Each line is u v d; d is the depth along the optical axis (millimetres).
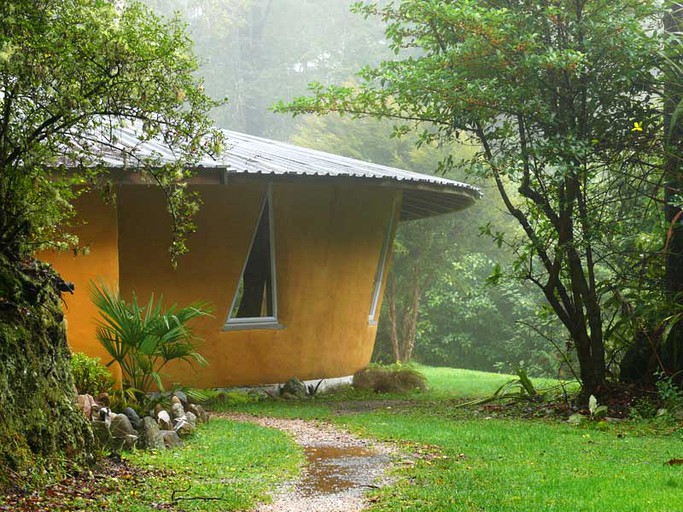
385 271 19562
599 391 12781
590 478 7113
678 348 12812
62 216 7797
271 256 16125
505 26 11680
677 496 6238
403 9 12742
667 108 12633
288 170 14109
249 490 7051
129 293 14492
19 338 6910
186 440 9477
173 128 7742
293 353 16406
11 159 6973
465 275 31094
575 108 12719
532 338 31547
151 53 6973
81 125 7379
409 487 7105
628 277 13617
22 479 6336
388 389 17672
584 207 12938
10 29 6340
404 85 12391
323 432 10938
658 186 12852
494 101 12180
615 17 12000
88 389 9750
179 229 8133
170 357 11109
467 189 17688
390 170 17469
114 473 7312
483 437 9875
